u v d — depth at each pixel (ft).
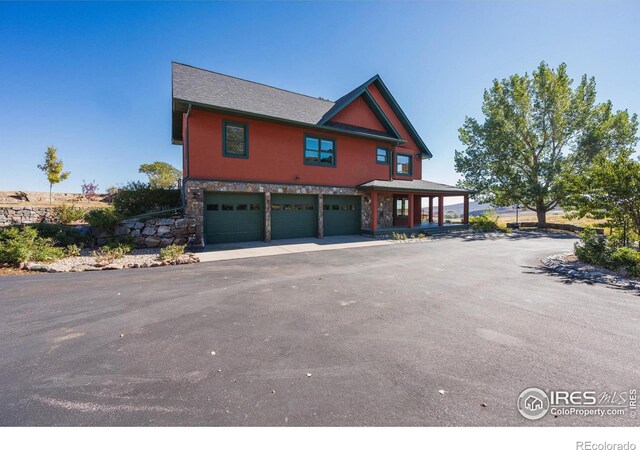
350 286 19.53
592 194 28.43
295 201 46.70
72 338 11.51
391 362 9.71
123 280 20.62
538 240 48.37
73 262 25.94
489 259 30.12
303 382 8.52
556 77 68.33
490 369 9.29
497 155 72.33
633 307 15.44
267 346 10.88
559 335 11.91
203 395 7.90
